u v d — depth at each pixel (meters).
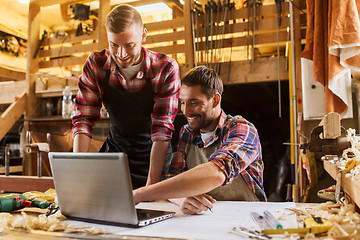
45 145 1.80
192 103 1.40
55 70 4.98
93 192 1.00
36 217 1.08
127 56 1.60
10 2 4.61
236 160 1.22
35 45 4.48
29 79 4.43
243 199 1.49
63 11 4.52
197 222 1.04
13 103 4.31
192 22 3.65
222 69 3.55
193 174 1.11
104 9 4.04
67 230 0.94
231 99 4.69
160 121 1.73
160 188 1.11
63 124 4.22
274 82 3.63
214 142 1.51
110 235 0.90
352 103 2.58
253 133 1.39
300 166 2.62
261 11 3.46
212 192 1.52
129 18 1.53
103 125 3.94
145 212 1.12
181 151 1.65
